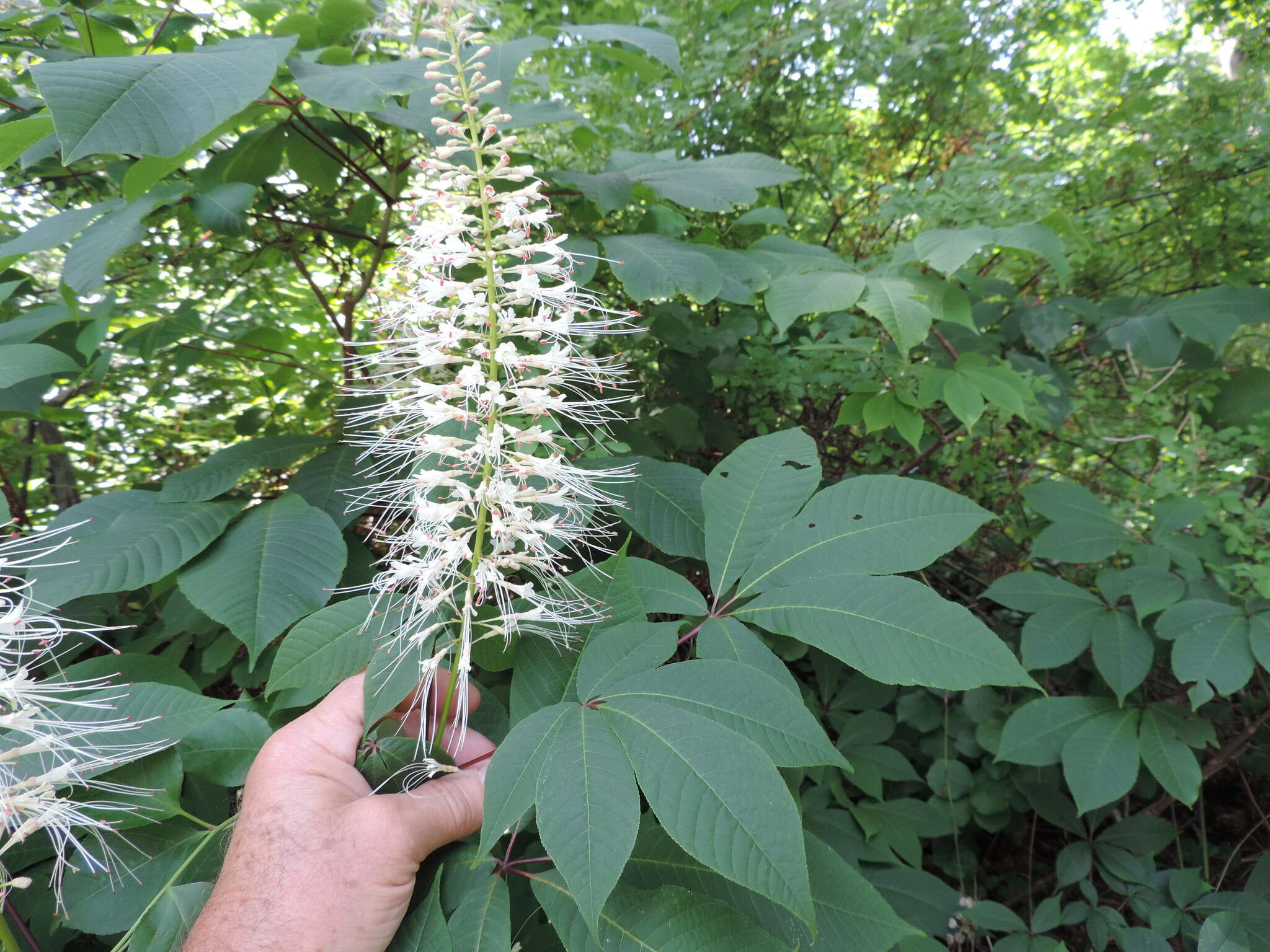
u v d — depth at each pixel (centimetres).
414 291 178
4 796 144
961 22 453
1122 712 297
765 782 135
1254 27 514
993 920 309
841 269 309
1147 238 470
